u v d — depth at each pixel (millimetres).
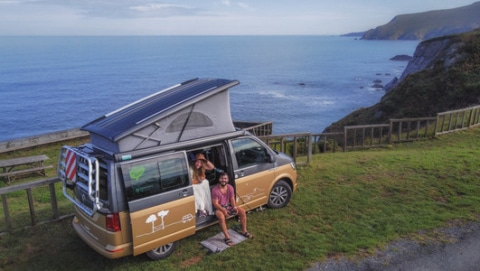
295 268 6164
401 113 32656
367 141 21141
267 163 8102
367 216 8156
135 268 6301
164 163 6215
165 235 6285
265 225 7773
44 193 11430
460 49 37625
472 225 7629
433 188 9922
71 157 6375
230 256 6570
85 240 6320
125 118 6434
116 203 5707
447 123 21516
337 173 11555
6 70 197125
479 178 10594
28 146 17984
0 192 7371
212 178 7547
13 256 6793
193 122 6715
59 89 128375
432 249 6766
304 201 9062
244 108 84812
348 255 6543
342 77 145500
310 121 69688
